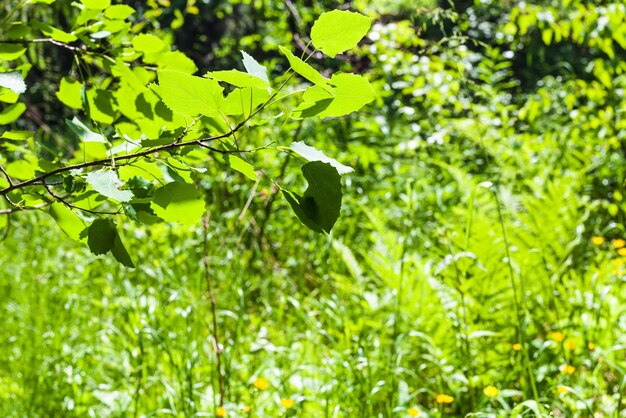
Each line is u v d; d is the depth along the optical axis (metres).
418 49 6.81
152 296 4.26
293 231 5.38
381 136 6.46
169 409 3.26
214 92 1.22
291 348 3.80
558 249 4.19
